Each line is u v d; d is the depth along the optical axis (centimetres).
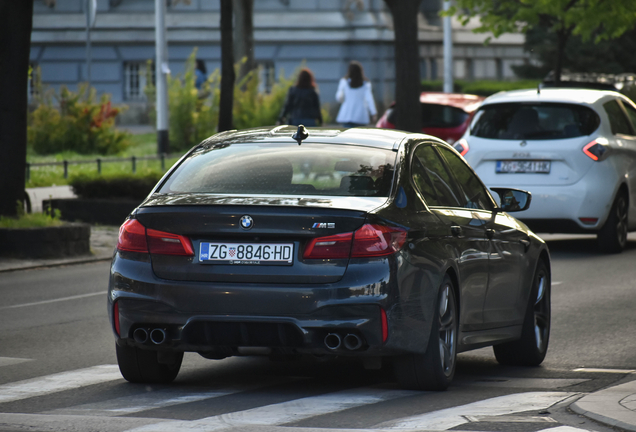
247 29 11662
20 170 4759
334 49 13962
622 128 4628
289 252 1898
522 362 2477
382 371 2339
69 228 4638
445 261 2036
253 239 1911
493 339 2298
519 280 2412
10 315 3186
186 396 2033
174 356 2083
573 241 5062
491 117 4506
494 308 2294
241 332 1906
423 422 1778
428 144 2272
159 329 1933
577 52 13375
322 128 2261
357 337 1877
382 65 14038
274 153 2119
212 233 1919
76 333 2867
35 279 4031
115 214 5678
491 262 2262
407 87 6475
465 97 7300
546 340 2527
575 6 7706
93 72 14500
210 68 14325
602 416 1773
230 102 6206
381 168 2059
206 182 2058
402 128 6475
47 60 14538
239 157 2123
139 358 2122
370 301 1877
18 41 4716
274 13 14088
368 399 1986
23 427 1736
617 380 2247
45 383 2177
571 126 4397
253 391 2091
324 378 2250
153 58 14375
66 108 9962
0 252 4488
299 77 6700
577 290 3575
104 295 3612
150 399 2005
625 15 7444
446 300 2061
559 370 2388
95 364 2414
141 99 14512
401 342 1923
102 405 1950
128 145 10094
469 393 2056
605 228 4472
